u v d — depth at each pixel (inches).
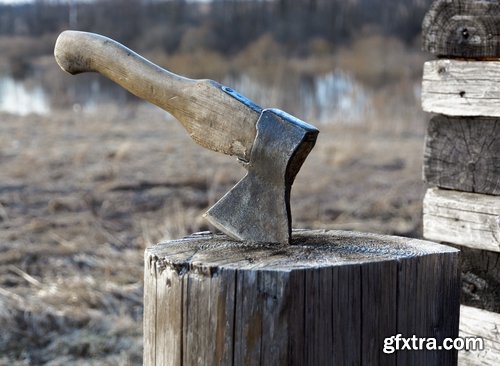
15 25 1977.1
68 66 137.2
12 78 1362.0
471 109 172.2
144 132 688.4
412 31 1775.3
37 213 395.9
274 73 1273.4
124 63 132.1
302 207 415.2
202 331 111.7
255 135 121.6
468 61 173.2
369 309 111.9
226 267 109.3
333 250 119.0
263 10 1966.0
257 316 107.9
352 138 673.0
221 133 124.6
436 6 176.9
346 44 1742.1
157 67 131.1
